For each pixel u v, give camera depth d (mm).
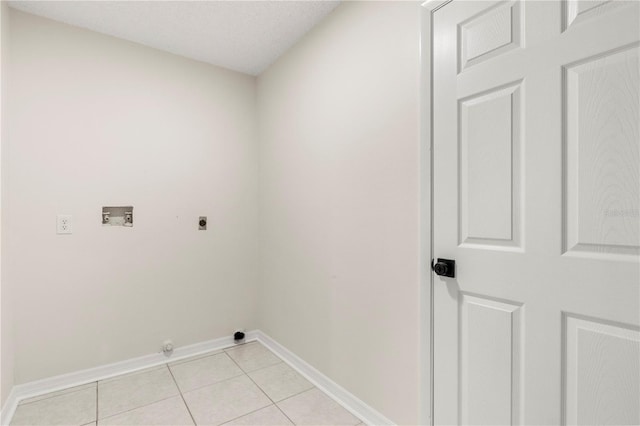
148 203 2287
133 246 2230
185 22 2025
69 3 1822
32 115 1894
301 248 2232
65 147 1993
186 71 2463
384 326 1599
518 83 1101
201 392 1938
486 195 1188
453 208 1291
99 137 2105
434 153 1353
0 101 1653
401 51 1498
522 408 1101
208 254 2553
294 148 2305
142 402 1830
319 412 1752
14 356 1837
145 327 2277
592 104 947
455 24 1276
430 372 1377
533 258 1068
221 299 2615
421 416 1402
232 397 1888
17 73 1854
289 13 1949
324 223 2010
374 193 1650
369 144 1678
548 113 1029
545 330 1044
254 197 2793
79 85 2045
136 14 1937
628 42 880
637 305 875
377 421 1626
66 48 2006
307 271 2172
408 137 1467
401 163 1502
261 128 2746
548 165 1031
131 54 2232
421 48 1390
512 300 1123
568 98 993
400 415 1511
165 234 2357
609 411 924
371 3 1661
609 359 923
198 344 2502
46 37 1946
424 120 1383
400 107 1504
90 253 2076
